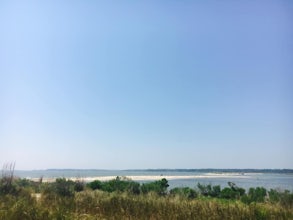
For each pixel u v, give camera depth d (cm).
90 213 1494
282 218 1487
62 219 1259
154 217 1454
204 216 1460
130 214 1505
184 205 1669
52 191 2084
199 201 1822
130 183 2908
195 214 1484
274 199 2162
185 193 2464
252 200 2286
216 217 1436
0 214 1248
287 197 2145
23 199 1584
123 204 1698
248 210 1562
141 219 1416
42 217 1247
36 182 3019
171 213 1495
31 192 2111
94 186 3028
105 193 2275
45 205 1561
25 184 2745
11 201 1552
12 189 2006
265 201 2167
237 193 2681
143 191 2747
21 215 1258
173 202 1784
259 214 1496
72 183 2511
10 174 2159
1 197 1744
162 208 1600
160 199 1886
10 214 1249
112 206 1656
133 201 1792
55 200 1742
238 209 1556
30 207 1357
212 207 1612
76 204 1670
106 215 1480
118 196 1931
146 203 1716
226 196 2695
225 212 1507
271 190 2439
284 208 1706
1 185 1991
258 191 2514
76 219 1281
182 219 1422
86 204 1692
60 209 1376
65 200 1761
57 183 2262
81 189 2591
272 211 1592
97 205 1666
